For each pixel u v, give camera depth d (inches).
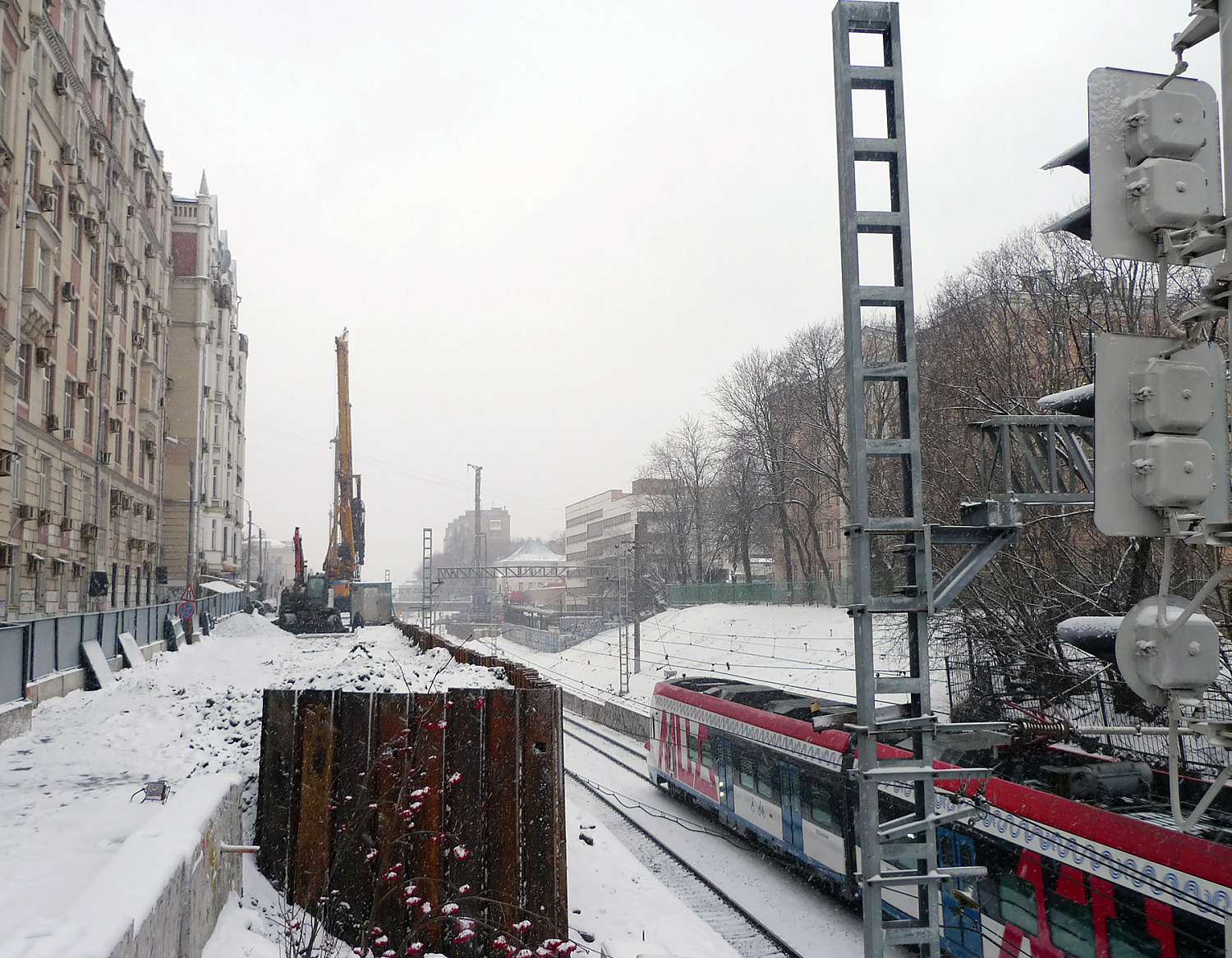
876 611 180.5
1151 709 585.3
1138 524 127.1
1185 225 128.6
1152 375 125.9
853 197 183.3
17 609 969.5
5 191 868.0
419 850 333.7
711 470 2485.2
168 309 1878.7
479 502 3782.0
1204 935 313.7
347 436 2033.7
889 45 187.9
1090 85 135.1
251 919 304.5
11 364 895.1
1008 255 1184.2
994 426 290.5
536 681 387.9
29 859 265.0
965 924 447.2
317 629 1877.5
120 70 1453.0
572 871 479.8
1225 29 119.1
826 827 572.7
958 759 470.6
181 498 2048.5
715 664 1587.1
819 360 1716.3
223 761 411.8
